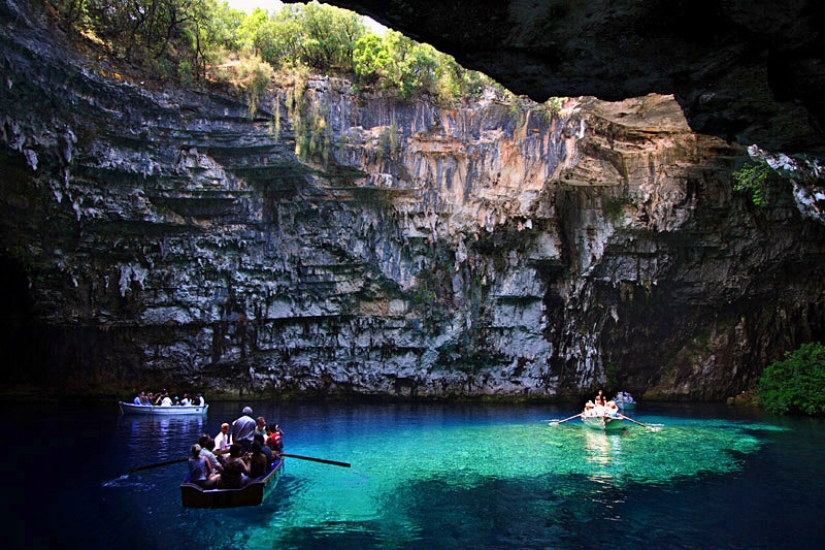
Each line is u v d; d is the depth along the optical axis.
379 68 24.61
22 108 19.03
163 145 22.91
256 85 23.02
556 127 24.22
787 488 11.36
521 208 25.69
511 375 29.25
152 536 8.66
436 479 12.22
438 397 29.78
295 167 24.75
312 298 28.41
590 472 12.85
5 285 24.62
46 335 26.50
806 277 27.83
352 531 8.98
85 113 20.59
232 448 10.24
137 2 20.78
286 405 26.86
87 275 25.12
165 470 12.70
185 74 22.08
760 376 28.95
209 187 24.48
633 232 26.48
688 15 6.48
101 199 22.95
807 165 12.83
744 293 28.09
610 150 24.61
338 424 20.75
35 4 18.05
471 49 7.45
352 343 29.16
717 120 8.43
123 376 27.61
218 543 8.45
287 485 11.69
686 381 30.12
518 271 28.02
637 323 29.77
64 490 10.98
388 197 26.47
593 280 27.89
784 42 6.52
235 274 27.09
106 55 20.44
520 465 13.61
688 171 24.72
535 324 28.50
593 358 29.28
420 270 27.84
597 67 7.59
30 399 26.02
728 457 14.55
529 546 8.37
